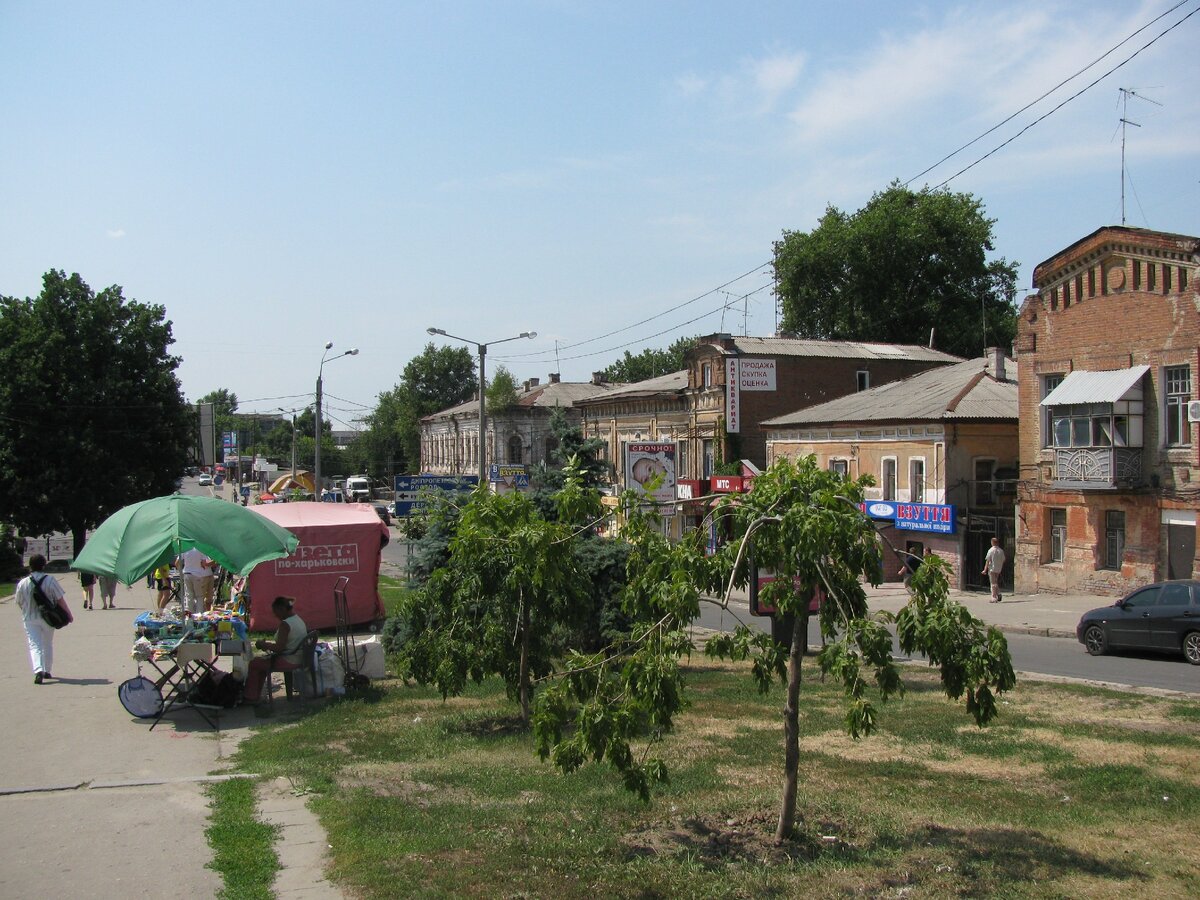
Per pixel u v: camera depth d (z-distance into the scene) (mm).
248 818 8320
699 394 47875
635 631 7625
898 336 60688
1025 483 30922
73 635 19719
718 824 8234
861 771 10039
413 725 12391
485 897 6586
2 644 18422
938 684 15922
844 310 61188
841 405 41469
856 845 7684
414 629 12961
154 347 51906
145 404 50688
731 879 6926
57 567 42938
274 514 22953
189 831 8016
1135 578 27656
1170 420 26859
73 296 50125
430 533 17594
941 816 8438
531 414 71812
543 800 9008
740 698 14641
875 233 58500
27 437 47906
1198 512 25922
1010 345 60750
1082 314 29062
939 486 34406
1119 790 9211
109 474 49094
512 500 12211
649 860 7332
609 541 16281
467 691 14977
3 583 36656
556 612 12148
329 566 22250
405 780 9719
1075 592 29422
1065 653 20453
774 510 7316
